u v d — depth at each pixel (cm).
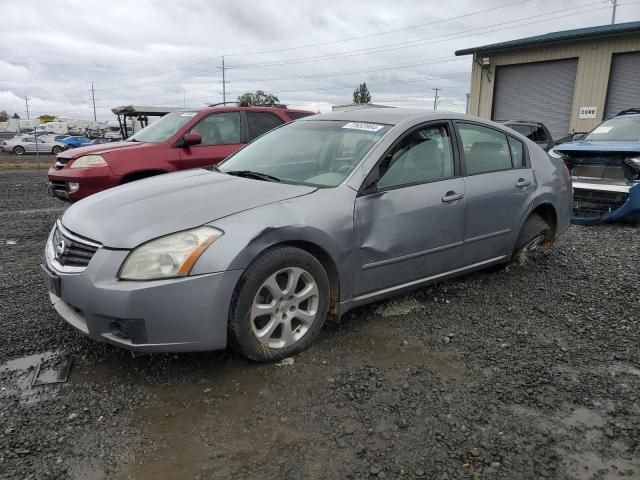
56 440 240
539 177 476
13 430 246
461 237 406
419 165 383
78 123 7419
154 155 699
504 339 352
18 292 430
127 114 1226
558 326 375
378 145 361
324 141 396
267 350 306
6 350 325
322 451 236
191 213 294
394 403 273
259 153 424
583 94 1691
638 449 240
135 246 274
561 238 648
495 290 446
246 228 288
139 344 271
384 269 356
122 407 267
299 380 294
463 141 420
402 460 230
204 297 274
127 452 233
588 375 306
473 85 1975
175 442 241
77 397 275
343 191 336
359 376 300
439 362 319
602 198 714
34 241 629
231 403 272
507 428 254
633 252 580
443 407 271
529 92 1847
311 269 314
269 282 298
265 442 241
